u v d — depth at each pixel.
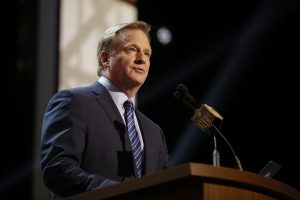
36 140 5.86
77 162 3.07
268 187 2.40
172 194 2.34
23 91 5.98
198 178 2.25
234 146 8.45
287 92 8.36
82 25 6.00
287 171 8.16
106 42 3.62
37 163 5.83
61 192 2.90
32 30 5.97
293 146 8.21
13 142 5.99
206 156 8.23
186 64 8.70
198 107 3.23
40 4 5.90
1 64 6.16
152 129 3.61
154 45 8.62
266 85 8.46
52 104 3.33
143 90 8.52
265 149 8.33
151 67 8.59
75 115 3.22
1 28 6.21
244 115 8.51
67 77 5.80
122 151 3.26
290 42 8.38
